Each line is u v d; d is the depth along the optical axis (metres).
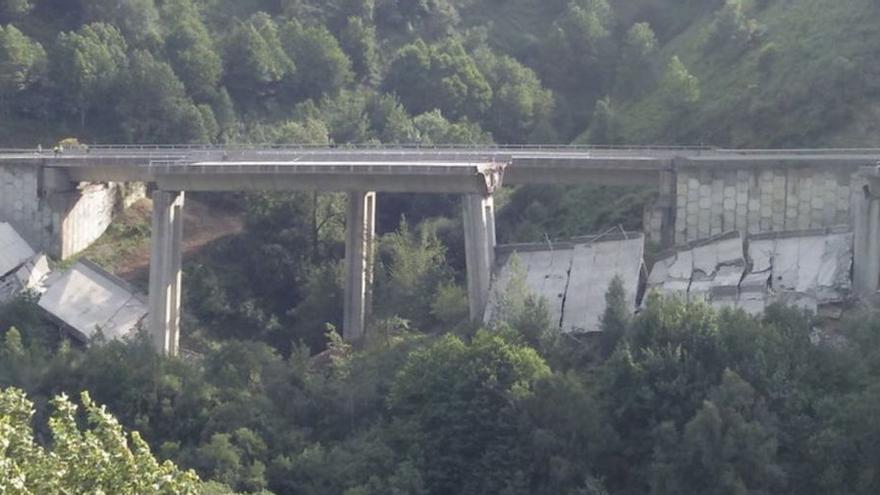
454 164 149.50
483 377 126.19
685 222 155.38
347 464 124.25
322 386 136.50
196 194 187.62
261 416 130.88
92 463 72.75
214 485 115.12
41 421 128.75
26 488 69.56
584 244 154.38
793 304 136.62
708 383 122.50
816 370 124.81
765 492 115.00
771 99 176.75
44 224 167.25
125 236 178.38
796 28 186.00
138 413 131.75
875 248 142.62
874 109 167.62
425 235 170.00
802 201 151.88
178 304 155.75
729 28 193.62
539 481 121.00
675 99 187.00
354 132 197.12
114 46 198.88
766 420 118.62
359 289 160.88
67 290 159.75
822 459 117.06
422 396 128.62
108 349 138.25
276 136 190.88
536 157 158.88
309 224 178.00
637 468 120.69
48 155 170.75
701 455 115.69
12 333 141.75
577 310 146.25
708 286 146.25
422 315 161.12
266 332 168.38
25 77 194.88
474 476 122.19
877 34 174.62
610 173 158.62
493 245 153.75
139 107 193.75
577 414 121.81
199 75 198.50
